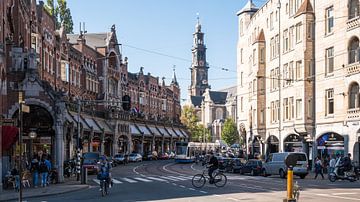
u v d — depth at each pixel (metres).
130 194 25.00
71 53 67.69
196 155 81.19
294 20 50.72
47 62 55.75
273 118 58.78
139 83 107.25
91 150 68.56
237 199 20.89
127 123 89.50
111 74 87.62
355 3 42.44
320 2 47.12
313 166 47.75
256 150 64.44
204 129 159.38
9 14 34.78
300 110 49.84
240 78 75.12
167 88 129.88
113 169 58.22
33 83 35.72
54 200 23.11
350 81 41.78
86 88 75.25
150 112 114.50
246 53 71.94
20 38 41.25
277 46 57.03
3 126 28.62
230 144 137.38
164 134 111.31
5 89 31.70
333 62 45.12
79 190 29.59
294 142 52.00
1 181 27.73
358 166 38.56
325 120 45.97
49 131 36.25
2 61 29.34
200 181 29.36
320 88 47.00
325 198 20.80
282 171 39.91
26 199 24.09
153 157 96.69
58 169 35.50
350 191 24.89
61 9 84.88
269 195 22.67
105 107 82.75
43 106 35.84
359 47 40.97
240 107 74.62
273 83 58.72
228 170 52.53
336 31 44.44
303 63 48.75
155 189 27.91
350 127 41.75
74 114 60.72
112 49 88.69
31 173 32.62
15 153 33.16
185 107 150.50
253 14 70.75
